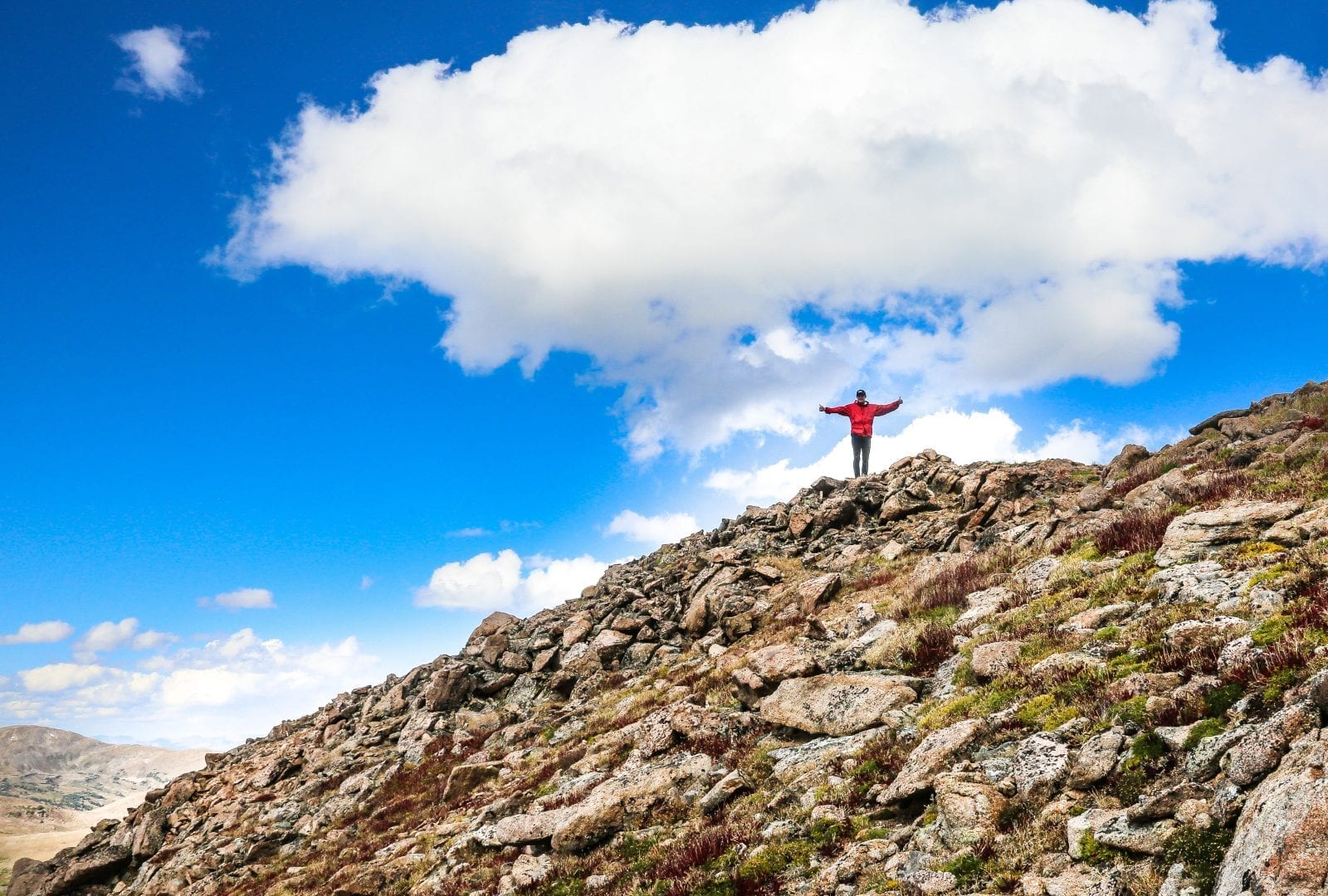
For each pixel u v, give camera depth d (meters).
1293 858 5.97
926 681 16.41
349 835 27.81
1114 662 12.27
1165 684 10.73
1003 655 14.76
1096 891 7.54
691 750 18.08
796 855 11.44
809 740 16.33
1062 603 16.86
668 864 12.97
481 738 32.69
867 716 15.61
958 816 9.79
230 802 36.72
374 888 19.16
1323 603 10.55
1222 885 6.61
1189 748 8.84
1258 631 10.64
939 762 11.44
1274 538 14.74
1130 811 8.13
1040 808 9.49
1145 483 25.50
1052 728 11.09
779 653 19.92
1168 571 15.24
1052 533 23.80
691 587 37.03
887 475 43.84
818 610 27.86
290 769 38.44
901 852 10.10
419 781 30.20
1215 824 7.50
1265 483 19.48
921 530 34.16
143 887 32.62
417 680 42.62
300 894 21.95
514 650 40.56
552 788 20.62
